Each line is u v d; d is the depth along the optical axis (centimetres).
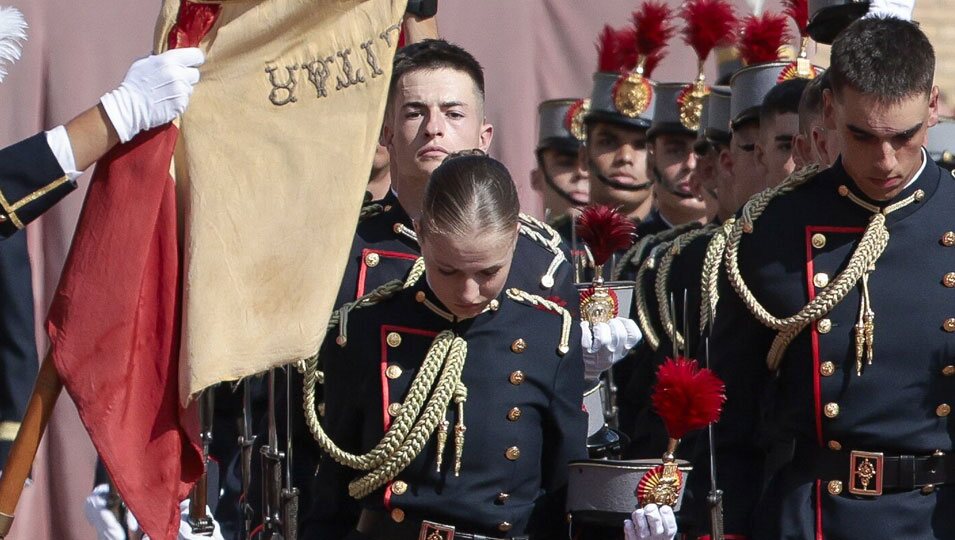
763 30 2080
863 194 1514
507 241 1320
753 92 2005
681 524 1420
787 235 1527
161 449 1327
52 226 2469
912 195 1513
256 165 1345
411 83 1595
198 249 1329
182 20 1344
